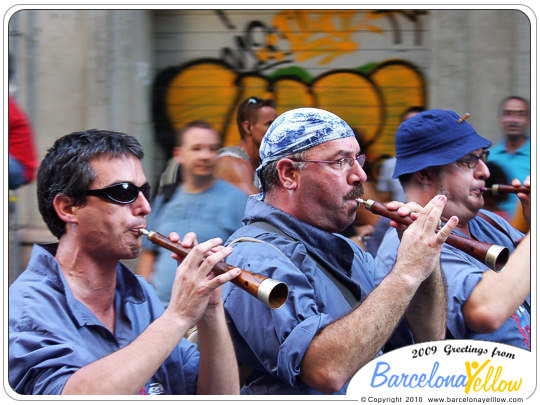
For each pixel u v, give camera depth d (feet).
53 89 13.80
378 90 14.37
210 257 5.56
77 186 5.82
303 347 6.10
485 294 7.54
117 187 5.86
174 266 11.24
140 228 6.05
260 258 6.50
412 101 14.26
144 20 14.12
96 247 5.94
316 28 14.37
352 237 11.21
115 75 13.96
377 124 14.38
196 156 11.67
